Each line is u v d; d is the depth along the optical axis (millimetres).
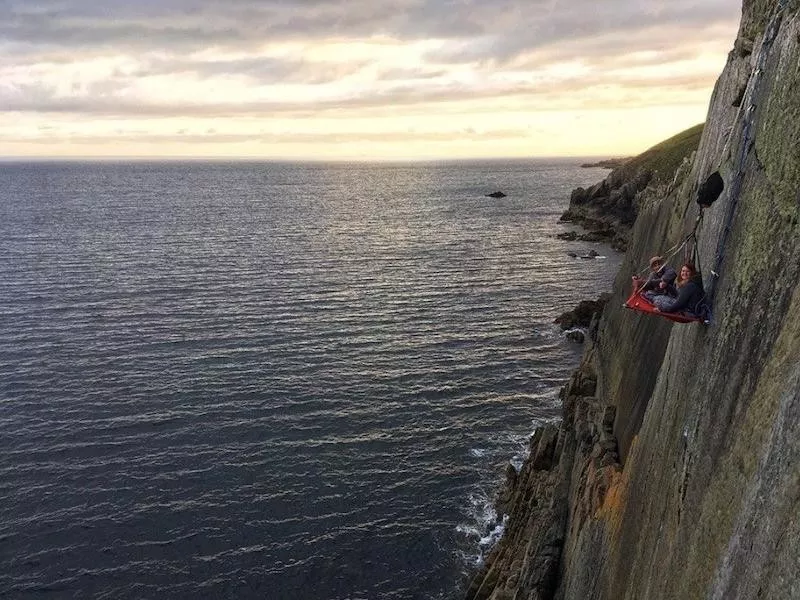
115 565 28766
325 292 73375
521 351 54188
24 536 30297
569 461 26297
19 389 44969
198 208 172250
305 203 191500
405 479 35312
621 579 14312
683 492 10906
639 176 112625
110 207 170625
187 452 37438
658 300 11789
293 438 39250
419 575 28656
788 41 9773
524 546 25672
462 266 89438
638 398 21109
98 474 35125
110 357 51250
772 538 6645
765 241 9281
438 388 46594
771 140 9789
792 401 6855
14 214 148875
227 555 29516
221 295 71125
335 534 30984
